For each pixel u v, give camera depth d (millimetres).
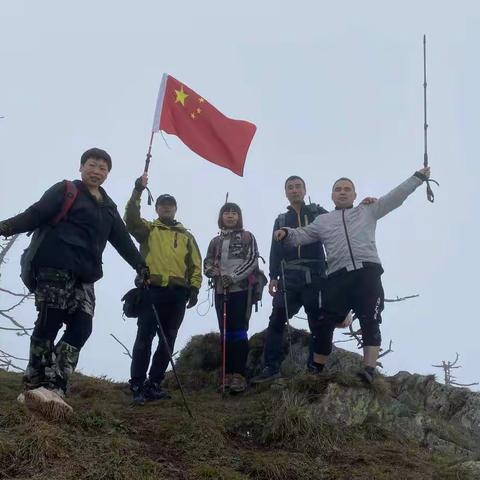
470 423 5285
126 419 4320
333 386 4633
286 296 5594
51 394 3854
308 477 3732
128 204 5188
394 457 4148
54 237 3982
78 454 3465
